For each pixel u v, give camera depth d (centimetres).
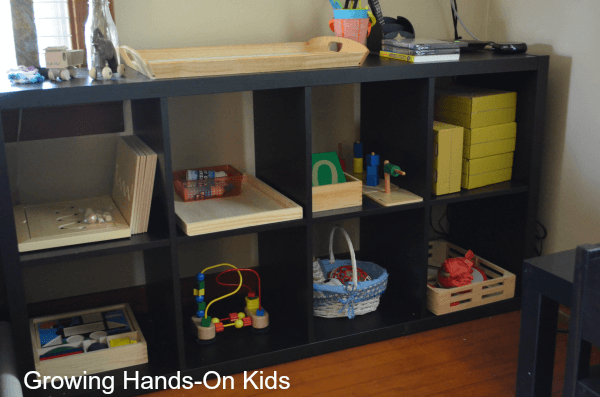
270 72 156
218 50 183
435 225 241
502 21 220
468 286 197
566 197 201
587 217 194
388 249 209
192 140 200
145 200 159
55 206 180
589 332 101
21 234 154
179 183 183
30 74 144
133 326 181
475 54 196
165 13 185
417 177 187
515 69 185
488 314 203
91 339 173
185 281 209
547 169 207
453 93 200
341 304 190
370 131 209
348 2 196
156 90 146
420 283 192
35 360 161
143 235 161
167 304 170
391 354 183
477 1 225
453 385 167
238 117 204
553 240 209
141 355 170
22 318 147
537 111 193
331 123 216
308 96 161
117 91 142
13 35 168
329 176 194
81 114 181
